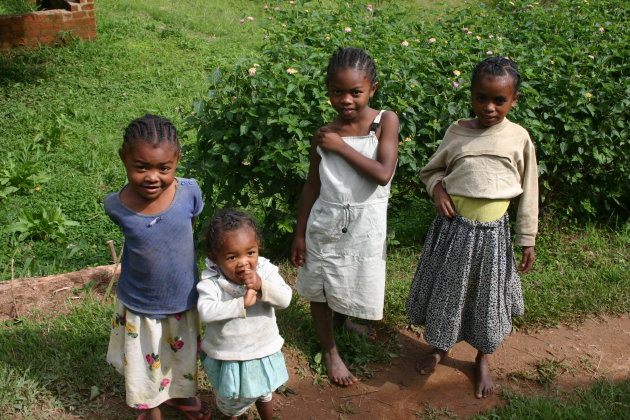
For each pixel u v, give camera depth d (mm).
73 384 3150
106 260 4797
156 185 2393
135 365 2662
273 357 2715
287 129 3941
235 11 12469
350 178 3010
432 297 3285
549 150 4605
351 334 3684
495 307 3207
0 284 3938
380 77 4262
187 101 7984
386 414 3186
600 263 4609
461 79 4371
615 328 3922
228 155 4148
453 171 3135
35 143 6719
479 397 3305
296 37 5047
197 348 2834
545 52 4992
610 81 4738
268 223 4469
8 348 3340
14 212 5410
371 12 6035
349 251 3125
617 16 6402
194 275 2682
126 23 10789
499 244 3137
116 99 8047
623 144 4773
